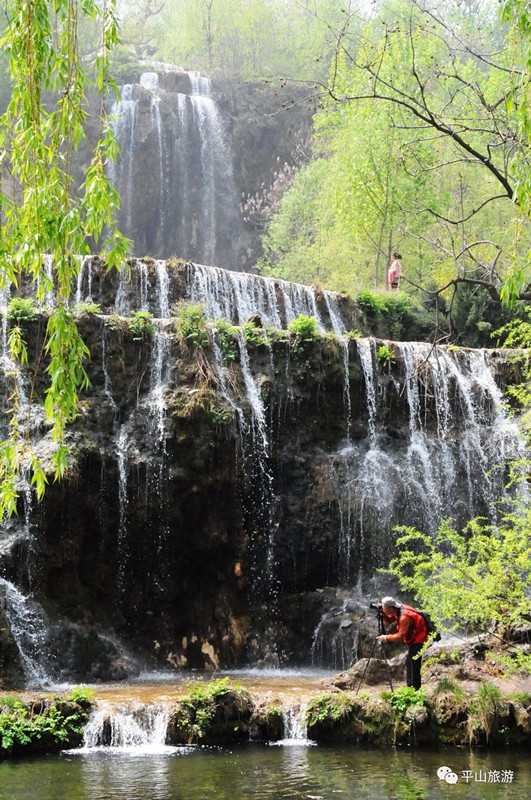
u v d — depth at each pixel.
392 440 25.53
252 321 24.98
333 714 15.34
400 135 33.84
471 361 27.45
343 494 23.94
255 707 15.69
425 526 24.70
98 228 10.05
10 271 9.88
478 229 38.47
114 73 54.25
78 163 47.47
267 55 60.84
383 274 40.78
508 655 16.41
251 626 22.33
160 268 26.59
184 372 22.70
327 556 23.44
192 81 54.66
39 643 18.95
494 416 26.69
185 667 21.53
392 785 12.29
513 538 14.85
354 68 30.92
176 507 21.75
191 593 22.12
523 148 11.55
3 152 10.12
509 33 11.16
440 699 15.38
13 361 21.47
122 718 15.04
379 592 23.23
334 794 11.78
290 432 24.11
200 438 21.98
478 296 33.25
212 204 51.91
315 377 24.55
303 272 44.03
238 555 22.47
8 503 9.89
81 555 20.73
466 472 25.80
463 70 31.17
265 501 23.19
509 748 14.77
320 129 49.97
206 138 52.19
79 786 12.13
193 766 13.39
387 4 36.12
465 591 14.46
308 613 22.50
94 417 21.48
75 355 9.85
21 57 10.02
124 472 21.28
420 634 15.62
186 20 63.38
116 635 20.98
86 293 25.62
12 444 10.09
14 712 14.63
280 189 50.56
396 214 36.38
